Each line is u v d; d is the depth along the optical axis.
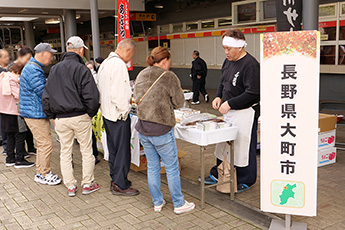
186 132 3.69
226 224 3.37
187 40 15.23
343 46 9.60
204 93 11.05
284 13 3.54
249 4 11.62
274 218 3.44
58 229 3.39
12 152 5.39
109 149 4.17
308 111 2.86
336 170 4.79
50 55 4.39
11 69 5.11
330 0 9.73
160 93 3.37
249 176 4.06
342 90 9.90
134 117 4.61
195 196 4.03
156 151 3.58
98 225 3.45
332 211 3.58
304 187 2.98
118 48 3.94
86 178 4.23
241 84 3.80
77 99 3.88
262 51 2.88
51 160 5.67
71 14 10.84
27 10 11.01
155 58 3.42
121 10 6.72
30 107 4.37
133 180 4.63
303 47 2.78
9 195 4.26
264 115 2.97
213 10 13.76
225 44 3.70
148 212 3.69
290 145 2.95
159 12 16.50
